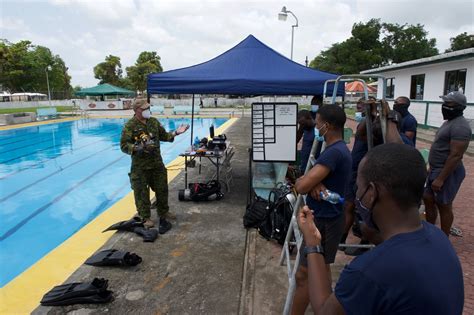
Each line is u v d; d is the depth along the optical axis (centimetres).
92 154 1249
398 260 96
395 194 102
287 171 533
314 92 543
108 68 6406
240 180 731
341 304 102
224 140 691
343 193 251
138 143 458
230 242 441
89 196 753
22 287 363
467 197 614
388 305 94
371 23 4475
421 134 1404
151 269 377
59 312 306
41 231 568
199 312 304
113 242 445
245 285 343
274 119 502
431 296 92
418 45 4466
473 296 323
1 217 629
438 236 106
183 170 816
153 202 600
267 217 437
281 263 375
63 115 2775
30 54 5472
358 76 311
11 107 4256
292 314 251
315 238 147
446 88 1543
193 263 389
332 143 247
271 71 571
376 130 336
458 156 371
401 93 1964
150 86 560
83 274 368
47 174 949
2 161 1129
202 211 550
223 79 541
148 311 306
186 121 2416
